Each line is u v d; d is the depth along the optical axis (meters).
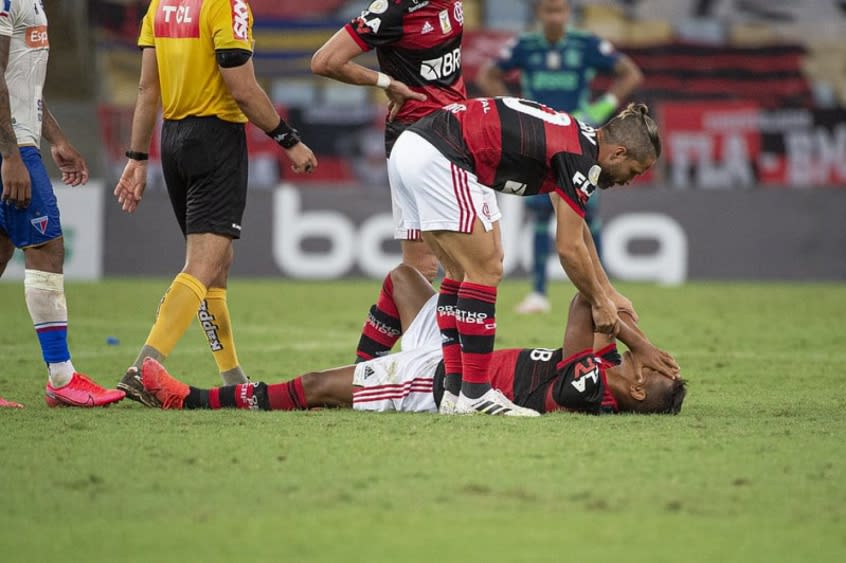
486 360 19.34
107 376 25.72
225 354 22.45
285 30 65.25
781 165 62.44
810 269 56.38
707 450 16.61
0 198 20.12
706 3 67.56
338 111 62.00
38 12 20.23
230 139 20.95
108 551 12.15
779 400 22.38
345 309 42.88
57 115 65.00
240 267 55.69
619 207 56.16
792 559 12.00
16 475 14.98
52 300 20.25
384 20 21.91
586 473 15.16
